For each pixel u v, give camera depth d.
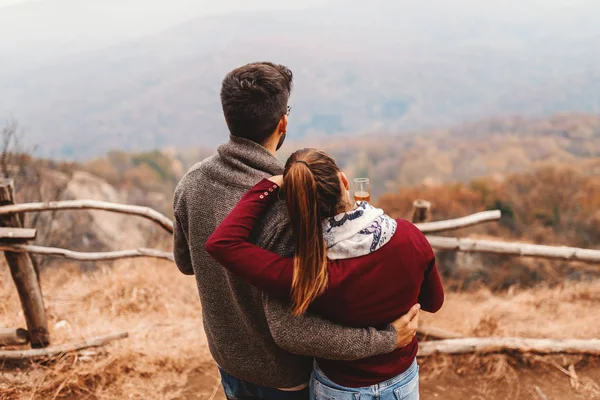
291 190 1.10
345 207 1.18
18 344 2.71
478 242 2.67
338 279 1.15
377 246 1.16
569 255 2.63
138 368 2.71
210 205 1.27
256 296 1.29
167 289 4.00
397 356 1.32
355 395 1.30
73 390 2.55
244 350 1.40
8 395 2.46
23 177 7.10
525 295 4.43
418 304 1.30
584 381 2.62
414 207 2.72
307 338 1.16
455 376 2.71
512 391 2.59
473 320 3.41
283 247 1.22
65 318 3.38
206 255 1.32
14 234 2.52
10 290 3.71
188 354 2.89
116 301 3.74
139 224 10.90
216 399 2.55
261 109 1.21
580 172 12.18
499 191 11.94
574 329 3.32
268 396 1.48
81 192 10.86
